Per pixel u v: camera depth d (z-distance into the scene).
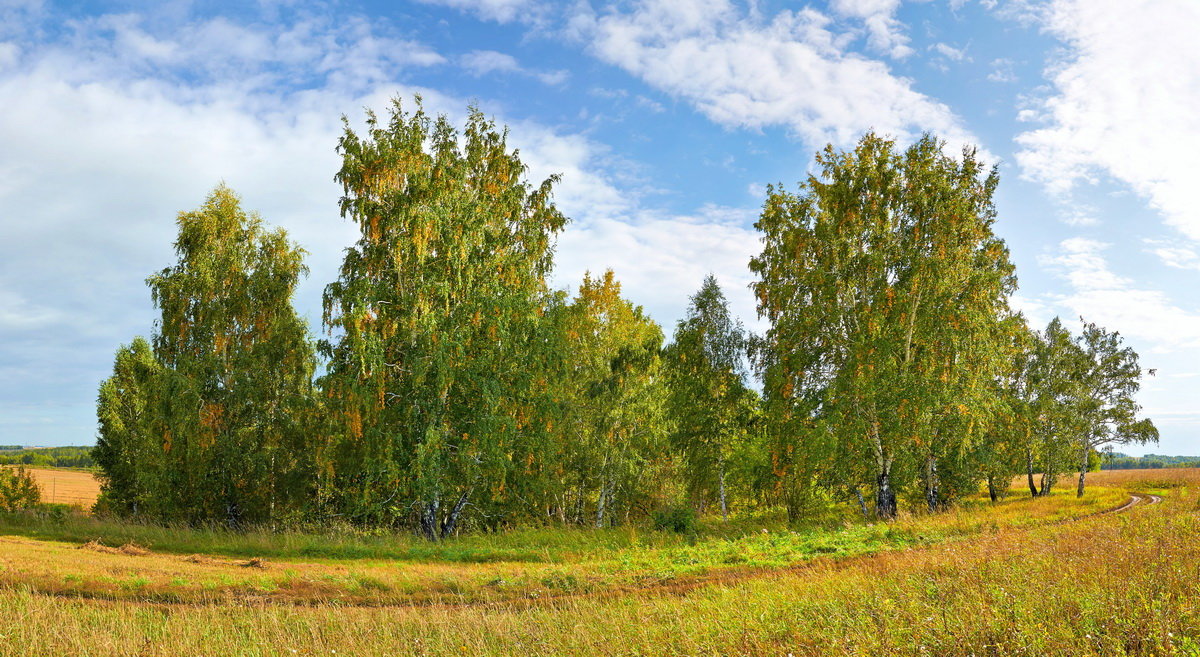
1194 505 20.77
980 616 6.61
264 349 28.72
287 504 27.92
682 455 31.89
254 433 28.25
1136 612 6.11
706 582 12.97
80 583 12.71
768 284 29.89
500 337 25.52
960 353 25.48
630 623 9.03
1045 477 44.00
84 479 84.12
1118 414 42.12
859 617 7.45
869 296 27.28
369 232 25.56
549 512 33.56
